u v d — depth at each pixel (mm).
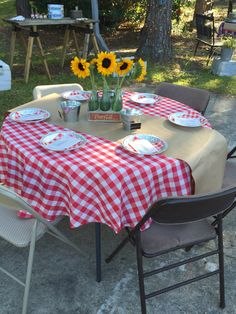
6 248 2551
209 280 2336
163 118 2547
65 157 1953
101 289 2240
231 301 2189
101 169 1830
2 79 5430
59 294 2199
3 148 2240
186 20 11273
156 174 1905
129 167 1854
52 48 8359
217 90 5973
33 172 1990
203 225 2078
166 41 7172
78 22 6180
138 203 1906
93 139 2176
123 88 5898
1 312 2078
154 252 1860
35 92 3230
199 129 2379
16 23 5586
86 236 2684
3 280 2289
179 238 1950
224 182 2525
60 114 2516
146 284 2283
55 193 1978
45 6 8938
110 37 9531
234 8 13305
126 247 2584
